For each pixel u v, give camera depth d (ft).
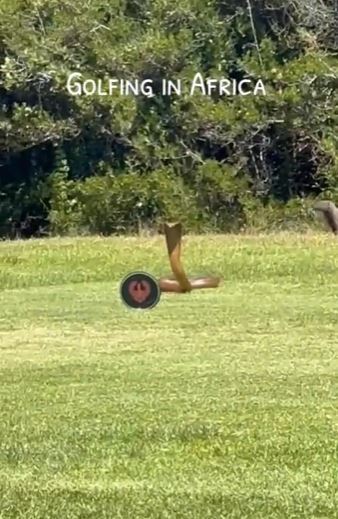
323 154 182.19
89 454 45.98
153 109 180.86
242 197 180.65
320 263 104.17
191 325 76.95
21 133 177.88
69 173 184.65
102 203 179.52
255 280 99.25
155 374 61.11
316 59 179.22
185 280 78.02
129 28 181.57
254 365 63.26
